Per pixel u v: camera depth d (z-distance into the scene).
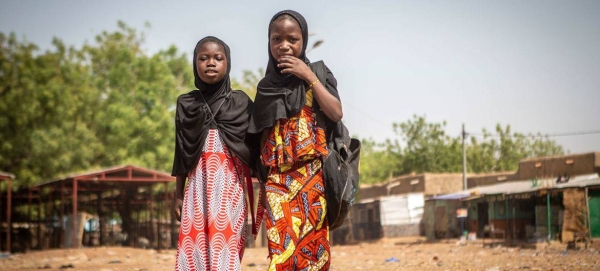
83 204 38.00
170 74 40.25
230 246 4.78
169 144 36.25
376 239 42.06
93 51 46.88
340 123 4.59
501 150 59.53
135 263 18.91
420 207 42.31
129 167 28.09
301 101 4.42
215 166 4.79
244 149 4.79
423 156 58.53
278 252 4.45
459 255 20.39
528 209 31.14
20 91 38.06
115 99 39.06
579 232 23.78
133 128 36.59
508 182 37.41
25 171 35.81
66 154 36.44
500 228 32.72
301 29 4.48
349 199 4.48
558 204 26.62
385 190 50.91
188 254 4.82
